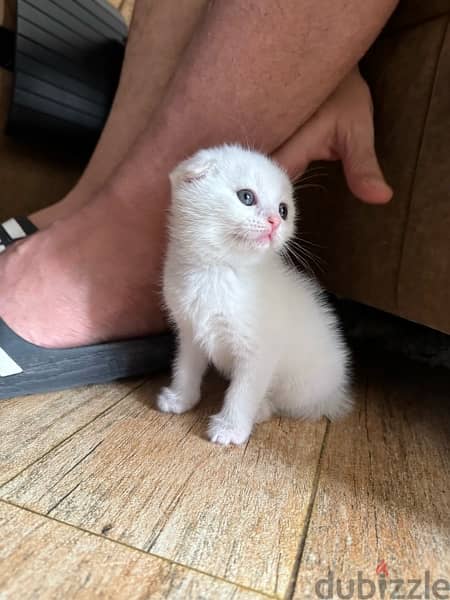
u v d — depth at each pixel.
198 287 0.21
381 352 0.36
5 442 0.18
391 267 0.24
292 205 0.22
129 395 0.24
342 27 0.19
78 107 0.34
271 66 0.20
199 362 0.23
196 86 0.21
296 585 0.13
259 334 0.21
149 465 0.18
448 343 0.33
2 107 0.32
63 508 0.15
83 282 0.23
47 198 0.37
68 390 0.23
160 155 0.22
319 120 0.22
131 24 0.27
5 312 0.21
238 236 0.20
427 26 0.22
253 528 0.15
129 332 0.25
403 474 0.19
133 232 0.23
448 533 0.16
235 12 0.19
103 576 0.12
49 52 0.32
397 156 0.23
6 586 0.12
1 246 0.25
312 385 0.24
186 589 0.12
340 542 0.15
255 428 0.22
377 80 0.25
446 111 0.21
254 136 0.22
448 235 0.21
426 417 0.25
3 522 0.14
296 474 0.18
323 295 0.27
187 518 0.15
